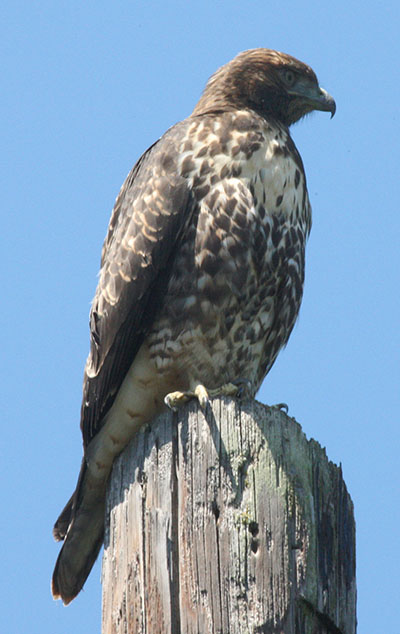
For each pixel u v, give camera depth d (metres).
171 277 11.61
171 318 11.57
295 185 12.12
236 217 11.57
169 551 8.92
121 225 12.20
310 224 12.78
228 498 8.86
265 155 11.94
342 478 9.28
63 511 12.01
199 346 11.62
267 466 8.95
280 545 8.61
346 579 8.92
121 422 11.75
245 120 12.21
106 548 9.68
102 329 11.91
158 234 11.63
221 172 11.73
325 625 8.65
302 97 13.82
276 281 11.89
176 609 8.66
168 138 12.19
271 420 9.18
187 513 8.95
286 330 12.38
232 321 11.66
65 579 11.91
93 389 11.88
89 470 11.75
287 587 8.46
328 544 8.91
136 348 11.72
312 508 8.91
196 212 11.62
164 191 11.72
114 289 11.84
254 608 8.39
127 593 9.08
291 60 13.87
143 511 9.34
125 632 8.94
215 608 8.44
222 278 11.49
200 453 9.15
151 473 9.45
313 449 9.24
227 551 8.62
